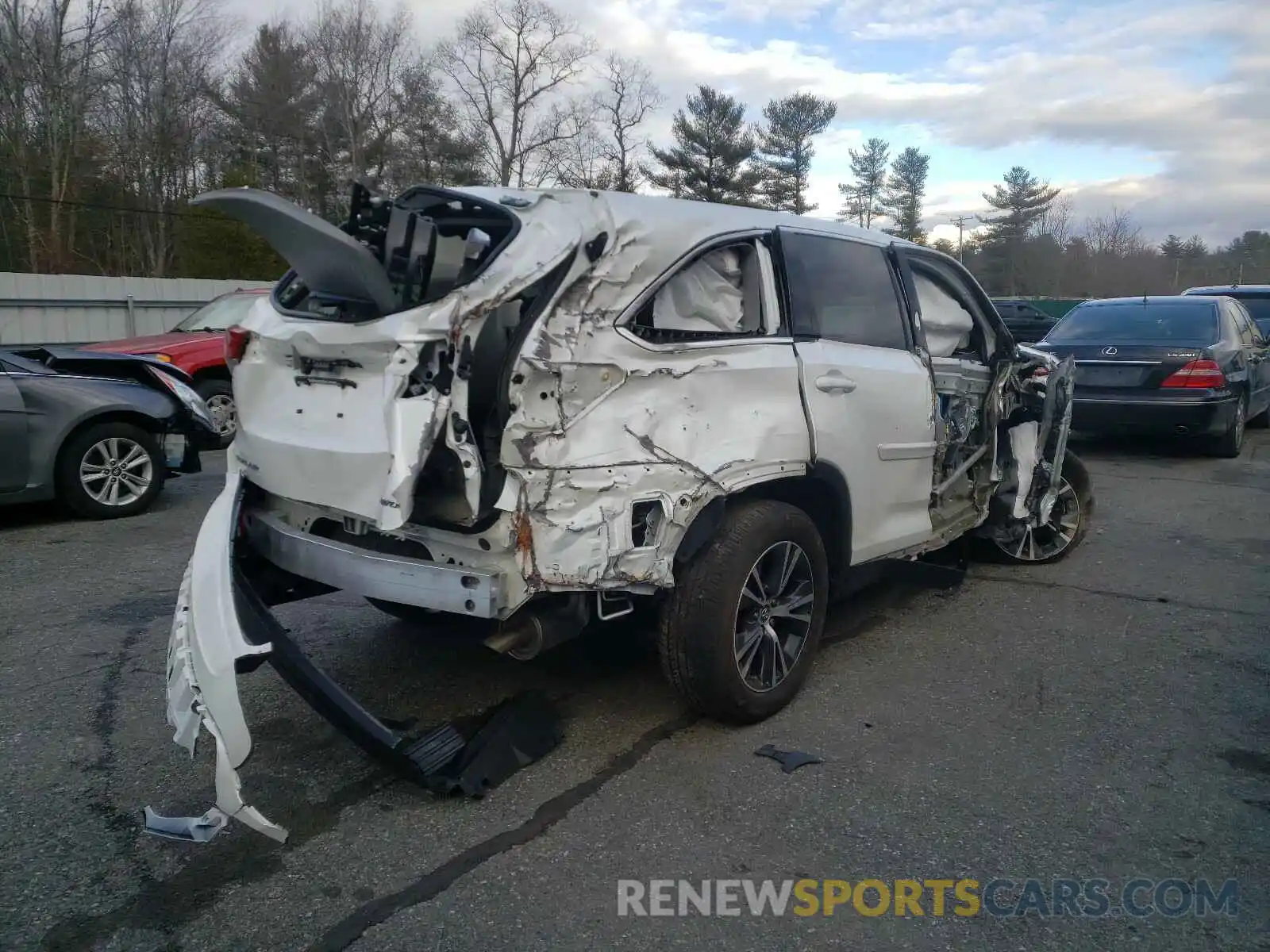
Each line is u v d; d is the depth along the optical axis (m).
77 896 2.83
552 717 3.84
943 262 5.22
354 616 5.15
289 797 3.38
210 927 2.70
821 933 2.71
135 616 5.22
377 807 3.32
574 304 3.22
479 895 2.85
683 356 3.51
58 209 32.56
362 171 42.81
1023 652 4.82
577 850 3.07
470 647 4.70
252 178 35.25
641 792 3.42
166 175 36.50
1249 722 4.06
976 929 2.73
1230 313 10.88
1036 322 26.47
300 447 3.44
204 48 36.94
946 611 5.44
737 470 3.62
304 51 43.19
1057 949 2.66
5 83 31.80
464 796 3.37
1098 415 10.07
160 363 8.07
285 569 3.62
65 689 4.26
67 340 17.55
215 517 3.66
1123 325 10.72
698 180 46.75
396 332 3.02
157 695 4.20
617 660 4.58
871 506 4.43
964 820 3.27
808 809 3.32
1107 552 6.70
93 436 7.41
